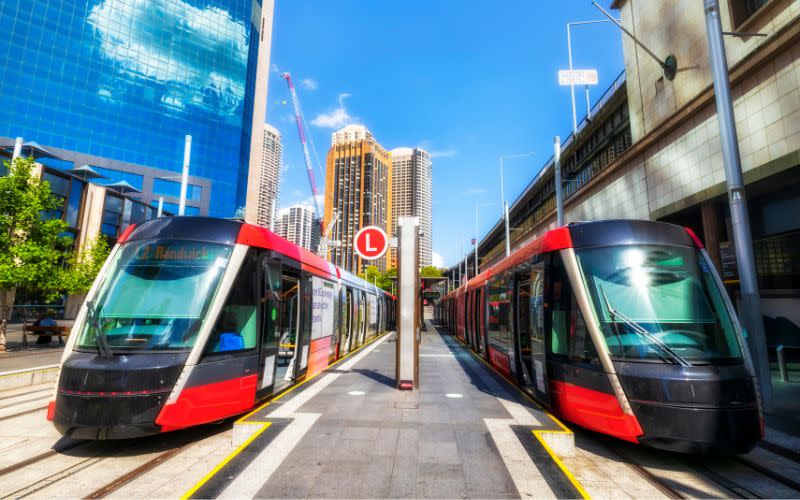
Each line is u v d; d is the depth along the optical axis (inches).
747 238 336.2
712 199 504.7
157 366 214.2
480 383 372.5
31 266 581.6
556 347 262.1
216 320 241.6
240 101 2778.1
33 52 2181.3
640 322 227.0
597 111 848.9
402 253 349.7
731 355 215.5
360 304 730.2
